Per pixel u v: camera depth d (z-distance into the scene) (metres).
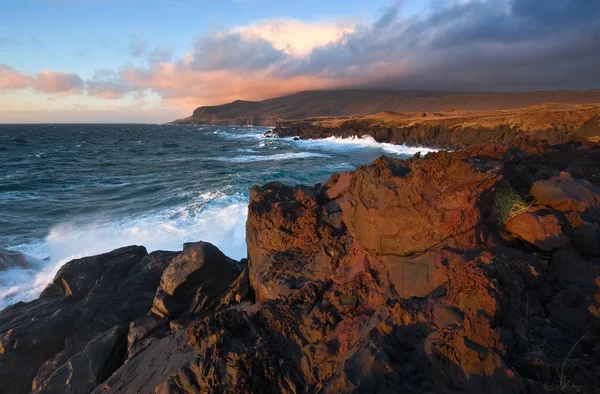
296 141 72.69
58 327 6.54
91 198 20.67
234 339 3.84
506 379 2.70
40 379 5.64
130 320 6.79
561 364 2.82
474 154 4.95
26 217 16.61
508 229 4.44
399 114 85.06
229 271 7.09
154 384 4.29
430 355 3.04
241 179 23.44
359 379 2.99
